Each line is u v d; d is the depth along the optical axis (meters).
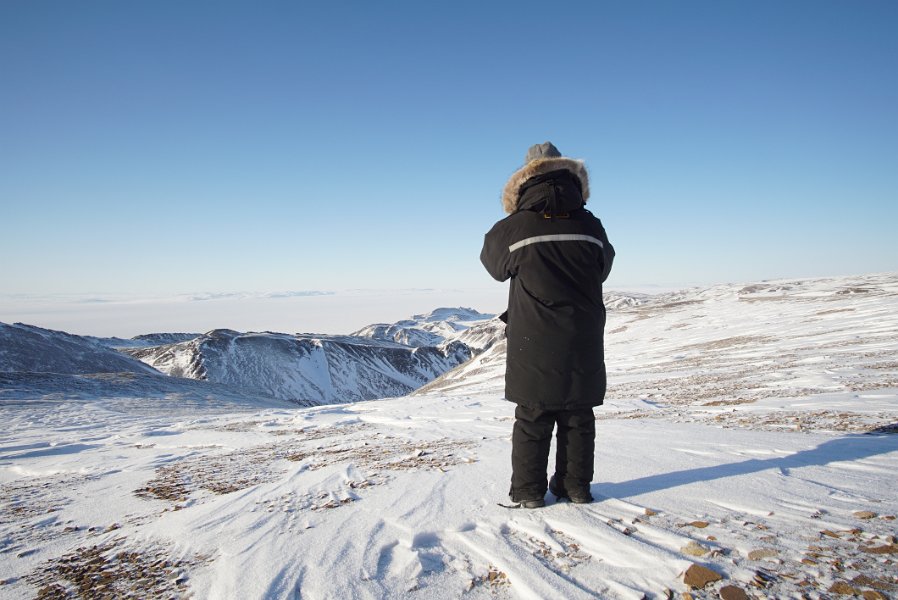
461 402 14.45
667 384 13.21
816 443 3.30
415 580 1.63
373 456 4.73
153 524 2.75
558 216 2.22
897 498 1.98
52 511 3.62
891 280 77.88
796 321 30.31
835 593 1.27
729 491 2.23
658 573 1.49
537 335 2.17
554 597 1.42
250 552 2.02
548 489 2.45
